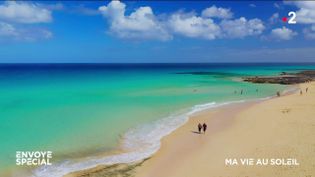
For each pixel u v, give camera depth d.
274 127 30.91
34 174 20.23
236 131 30.09
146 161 22.53
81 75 119.88
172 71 168.12
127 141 27.33
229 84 82.75
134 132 30.22
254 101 51.56
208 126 32.81
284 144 24.64
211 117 37.50
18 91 58.44
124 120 35.03
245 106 45.84
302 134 27.55
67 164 21.95
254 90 68.50
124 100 49.31
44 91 58.97
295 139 25.95
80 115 36.69
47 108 40.47
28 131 29.30
